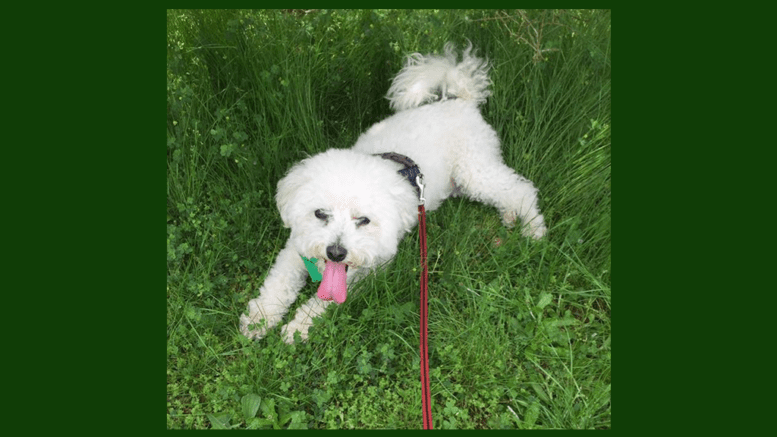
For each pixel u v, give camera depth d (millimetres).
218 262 818
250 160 881
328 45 1045
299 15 1086
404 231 806
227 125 903
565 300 792
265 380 699
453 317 759
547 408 696
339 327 730
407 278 783
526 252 817
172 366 714
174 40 964
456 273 805
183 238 835
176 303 750
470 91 962
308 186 730
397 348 739
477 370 713
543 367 741
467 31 1084
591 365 720
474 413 701
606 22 999
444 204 950
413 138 875
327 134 1027
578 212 901
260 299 792
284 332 734
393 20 1117
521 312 761
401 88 979
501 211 949
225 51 959
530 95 975
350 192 707
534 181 957
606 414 676
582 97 965
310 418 674
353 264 720
